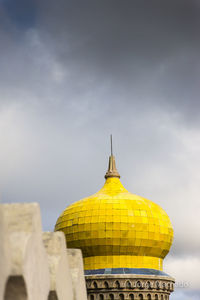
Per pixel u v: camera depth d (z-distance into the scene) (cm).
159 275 8294
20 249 2098
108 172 9350
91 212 8506
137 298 8050
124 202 8588
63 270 2942
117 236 8350
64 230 8675
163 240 8600
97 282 8094
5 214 2203
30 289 2206
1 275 1961
